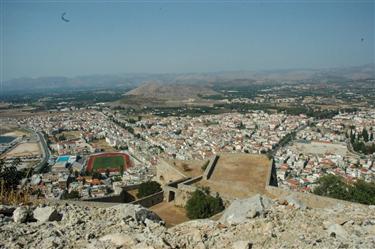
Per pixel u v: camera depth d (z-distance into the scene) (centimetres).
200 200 3706
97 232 1645
